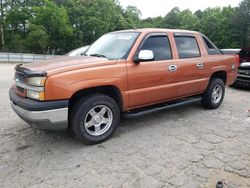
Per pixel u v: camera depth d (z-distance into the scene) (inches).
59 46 1920.5
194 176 128.4
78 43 2006.6
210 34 2285.9
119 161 142.7
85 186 121.0
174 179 126.0
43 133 179.8
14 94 160.7
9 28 1839.3
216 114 226.7
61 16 1839.3
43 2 1930.4
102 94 161.9
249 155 150.3
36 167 136.9
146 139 171.2
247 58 349.1
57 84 139.3
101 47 191.0
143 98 178.9
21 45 1647.4
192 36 217.5
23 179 126.6
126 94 168.2
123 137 174.1
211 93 231.6
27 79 143.6
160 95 189.0
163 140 169.8
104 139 165.3
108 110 164.4
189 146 161.3
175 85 196.5
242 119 214.2
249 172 132.2
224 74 245.9
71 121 154.3
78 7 2059.5
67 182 124.1
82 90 152.4
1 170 134.2
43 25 1807.3
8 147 159.3
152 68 178.5
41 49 1766.7
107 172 132.1
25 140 169.0
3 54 1112.8
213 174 130.2
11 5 1838.1
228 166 137.7
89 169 135.0
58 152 153.0
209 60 223.1
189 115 222.5
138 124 198.7
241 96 306.5
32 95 142.4
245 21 2033.7
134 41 176.4
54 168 136.0
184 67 200.5
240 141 169.8
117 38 191.0
